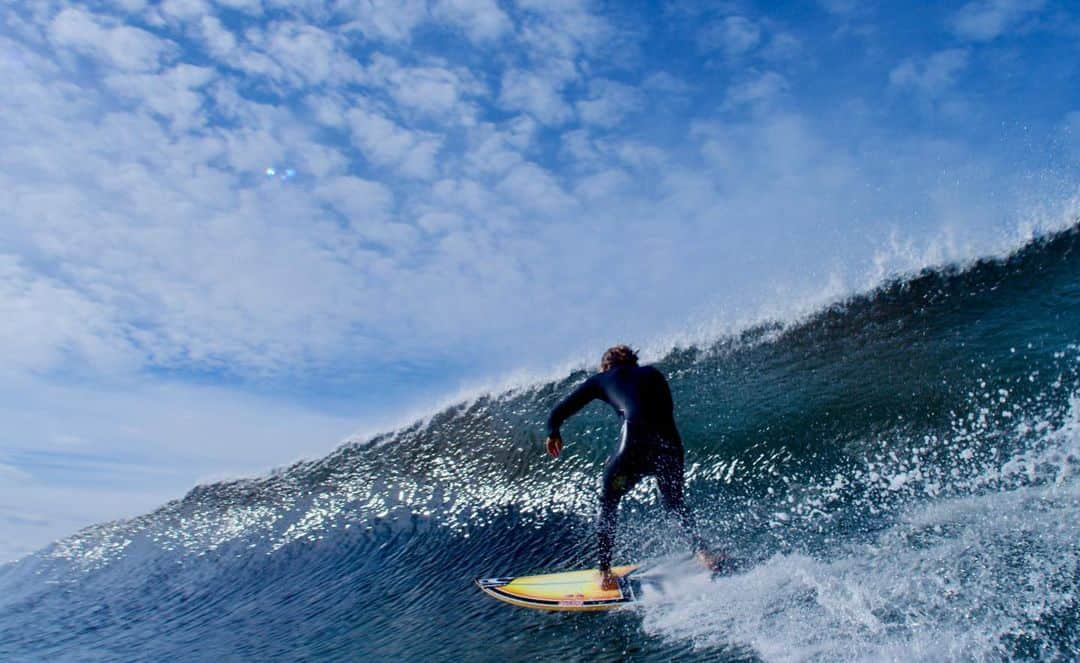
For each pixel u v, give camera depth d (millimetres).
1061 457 3488
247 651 3971
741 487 4352
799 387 5344
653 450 3529
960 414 4215
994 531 3008
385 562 5012
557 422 3805
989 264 5867
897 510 3529
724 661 2568
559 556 4262
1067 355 4324
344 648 3686
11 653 4727
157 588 5672
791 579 3084
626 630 3055
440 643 3426
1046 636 2264
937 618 2498
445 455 6918
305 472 7969
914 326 5602
